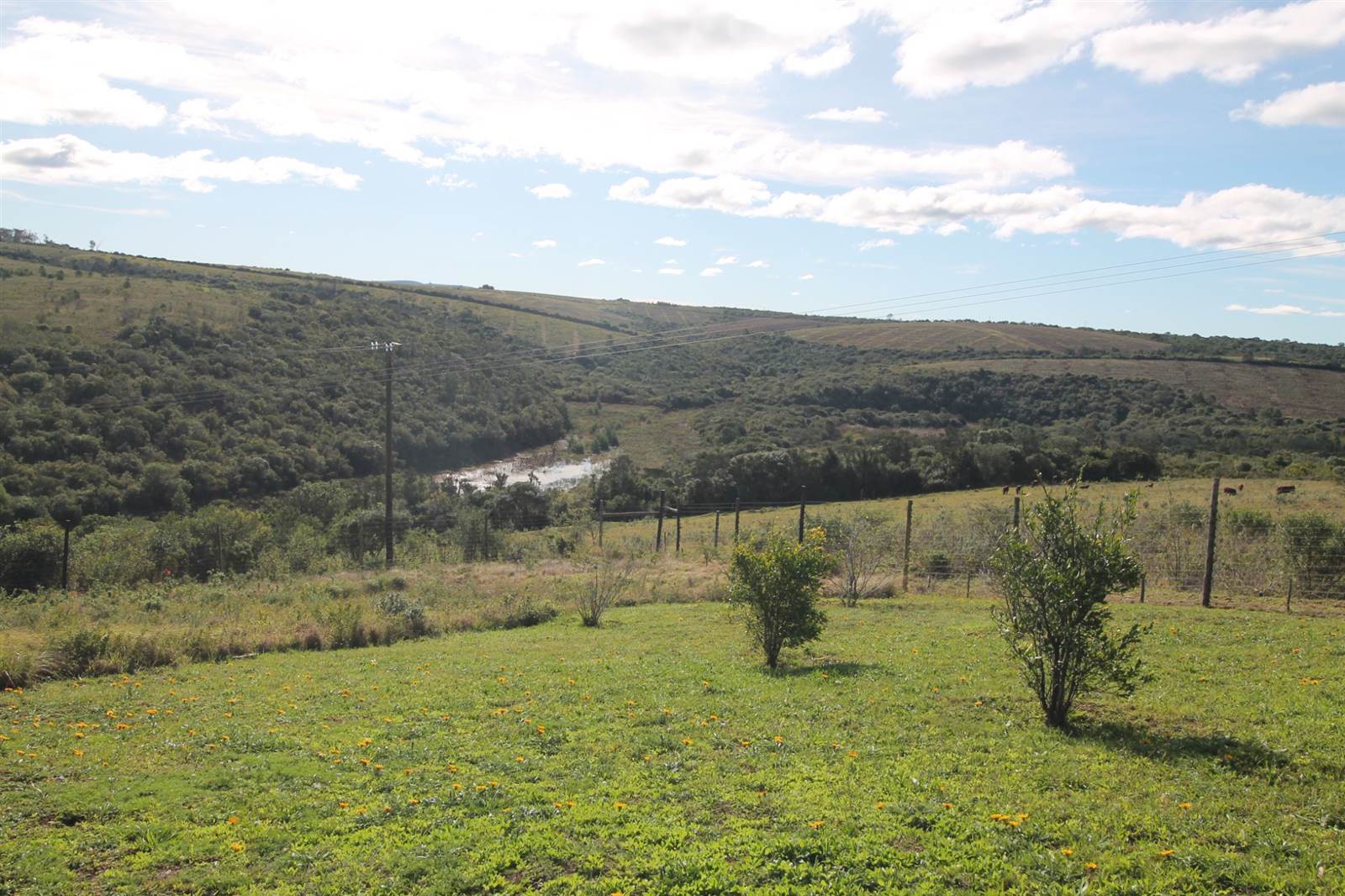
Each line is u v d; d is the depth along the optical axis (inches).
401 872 276.5
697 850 281.4
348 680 600.7
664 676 587.2
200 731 455.8
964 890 248.2
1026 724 424.2
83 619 800.9
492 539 1651.1
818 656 649.0
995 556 445.1
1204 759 353.7
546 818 316.8
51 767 391.9
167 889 271.4
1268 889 240.8
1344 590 847.1
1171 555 1002.7
